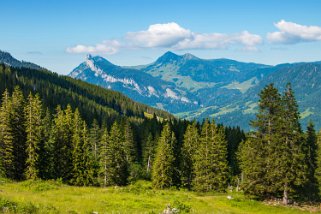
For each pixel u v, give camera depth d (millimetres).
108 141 72000
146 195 35688
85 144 68125
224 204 40250
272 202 46531
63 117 78188
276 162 45719
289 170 45531
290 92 47438
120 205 27609
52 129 76875
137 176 91875
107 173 70625
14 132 61719
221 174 64438
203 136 72562
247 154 52062
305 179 46031
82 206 25016
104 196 31641
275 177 46531
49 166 64500
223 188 64250
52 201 25891
